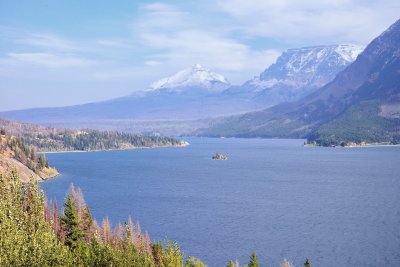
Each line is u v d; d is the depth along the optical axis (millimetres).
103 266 94375
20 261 88938
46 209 122375
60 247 94500
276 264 124750
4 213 101625
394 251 134500
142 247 112188
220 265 123562
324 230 159625
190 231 158625
